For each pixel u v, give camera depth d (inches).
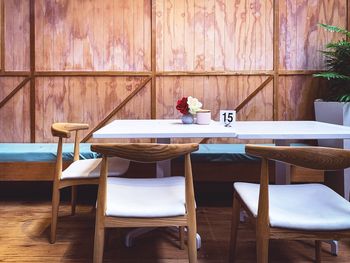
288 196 63.6
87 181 89.1
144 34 153.5
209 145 145.1
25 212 117.3
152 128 84.6
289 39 153.1
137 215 59.2
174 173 125.1
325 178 110.5
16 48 152.9
